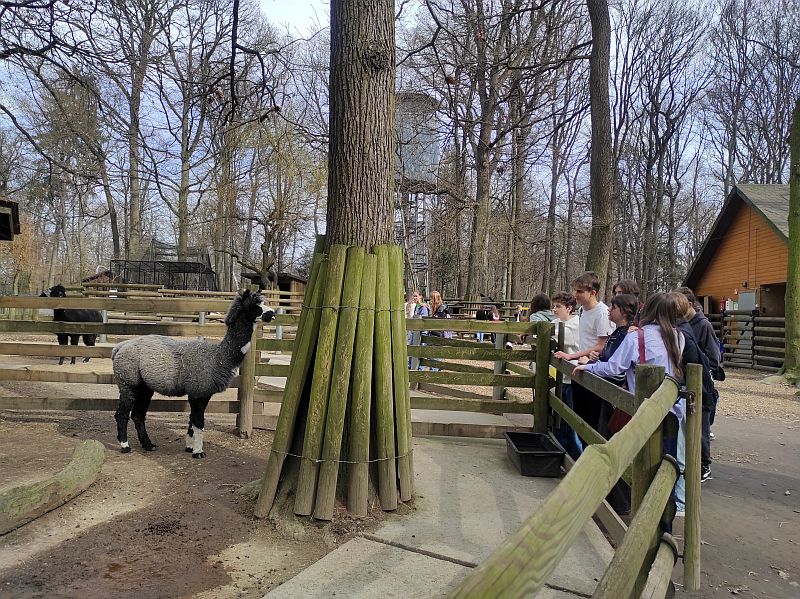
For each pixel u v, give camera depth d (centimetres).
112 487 430
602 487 161
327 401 371
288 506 372
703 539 400
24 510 355
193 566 312
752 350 1616
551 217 3403
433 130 1552
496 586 105
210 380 502
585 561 328
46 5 719
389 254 395
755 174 3659
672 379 313
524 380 590
